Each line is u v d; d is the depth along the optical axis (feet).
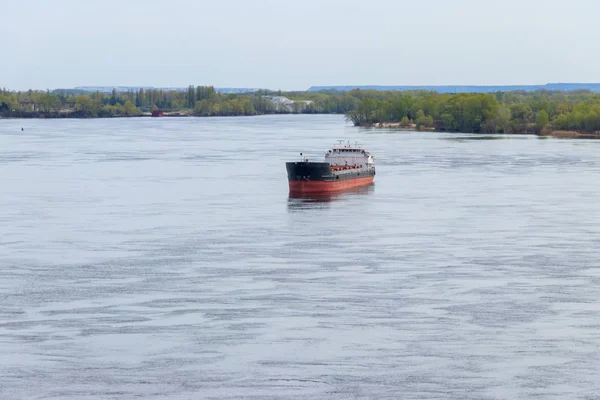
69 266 287.48
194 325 225.35
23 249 314.14
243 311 236.84
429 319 229.86
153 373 195.21
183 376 193.57
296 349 208.64
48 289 258.98
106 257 300.61
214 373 195.11
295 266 287.28
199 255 303.89
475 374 194.80
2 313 235.61
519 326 224.74
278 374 194.70
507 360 202.39
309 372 195.72
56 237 336.08
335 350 208.03
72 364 199.93
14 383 189.98
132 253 307.37
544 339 215.51
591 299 248.11
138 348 209.36
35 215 389.39
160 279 270.26
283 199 447.01
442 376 193.77
